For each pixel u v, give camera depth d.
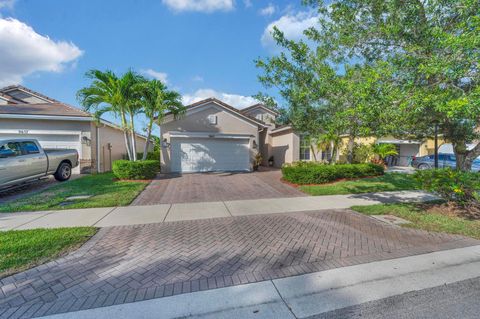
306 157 17.28
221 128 14.70
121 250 3.71
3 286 2.72
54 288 2.68
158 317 2.22
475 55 3.62
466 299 2.55
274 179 11.66
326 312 2.33
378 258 3.50
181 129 14.06
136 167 10.62
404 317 2.27
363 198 7.74
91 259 3.40
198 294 2.59
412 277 2.98
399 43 5.47
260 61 8.14
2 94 14.28
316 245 3.97
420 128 6.84
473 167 13.52
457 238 4.31
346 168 11.27
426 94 4.28
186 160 14.12
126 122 11.18
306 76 7.84
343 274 3.04
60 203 6.68
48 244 3.81
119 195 7.57
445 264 3.32
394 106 4.53
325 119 8.11
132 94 10.67
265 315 2.27
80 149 12.64
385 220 5.41
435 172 6.25
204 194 8.22
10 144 7.89
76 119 12.27
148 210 6.14
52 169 9.52
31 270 3.07
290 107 9.09
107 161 14.95
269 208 6.46
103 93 10.48
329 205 6.82
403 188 9.39
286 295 2.59
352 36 6.12
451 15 4.78
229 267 3.21
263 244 4.00
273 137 20.17
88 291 2.63
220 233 4.52
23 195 7.71
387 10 5.39
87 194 7.77
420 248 3.86
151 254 3.59
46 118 11.88
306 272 3.08
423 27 4.98
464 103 3.54
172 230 4.67
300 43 7.72
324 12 6.50
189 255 3.56
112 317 2.21
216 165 14.61
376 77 4.53
